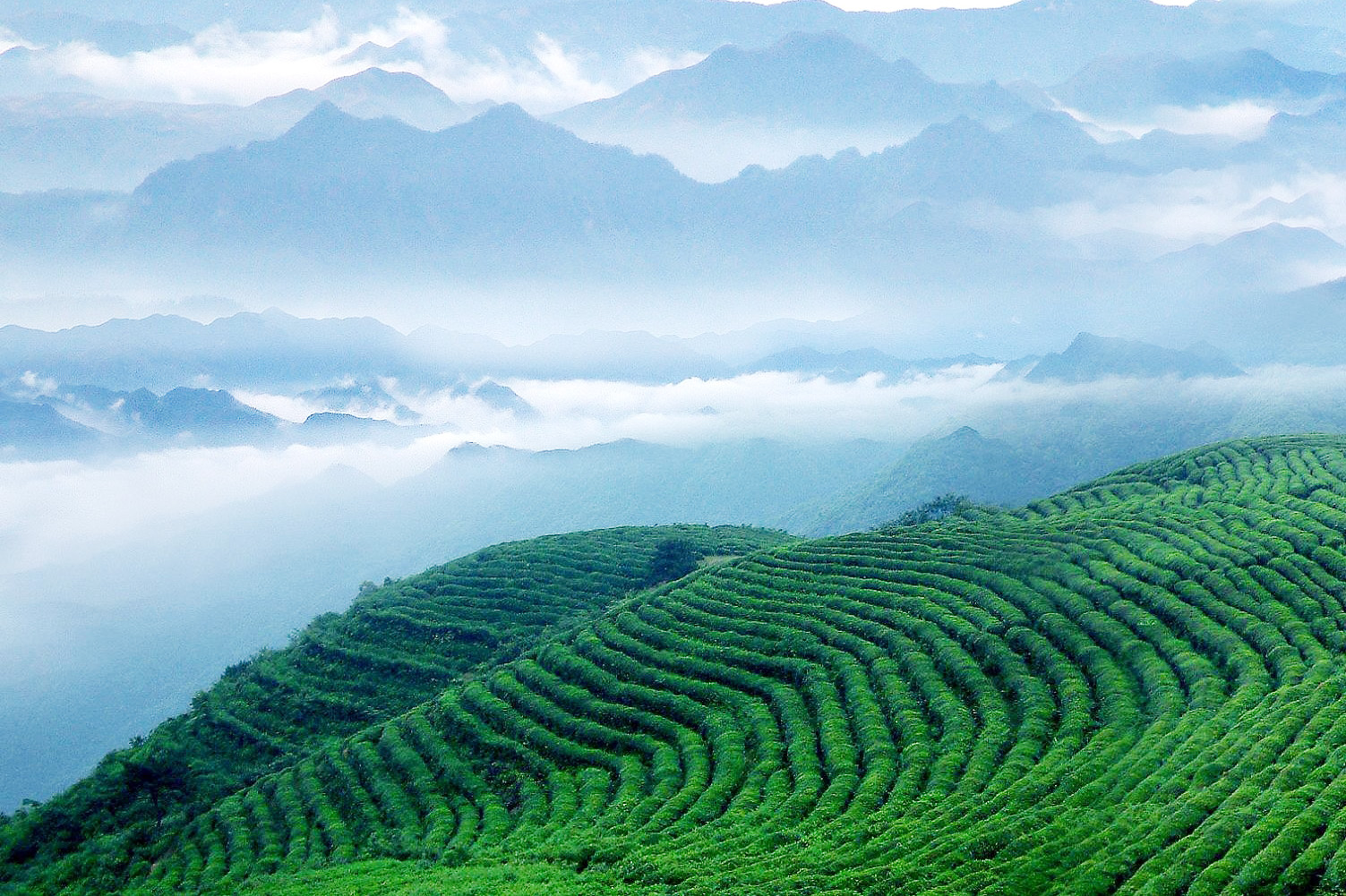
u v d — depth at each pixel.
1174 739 78.62
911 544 142.00
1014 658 101.19
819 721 99.06
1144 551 119.38
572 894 68.75
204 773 130.12
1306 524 117.69
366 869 90.38
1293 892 55.16
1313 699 77.06
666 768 96.88
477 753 111.81
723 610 130.62
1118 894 58.62
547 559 185.38
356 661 154.50
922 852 67.44
